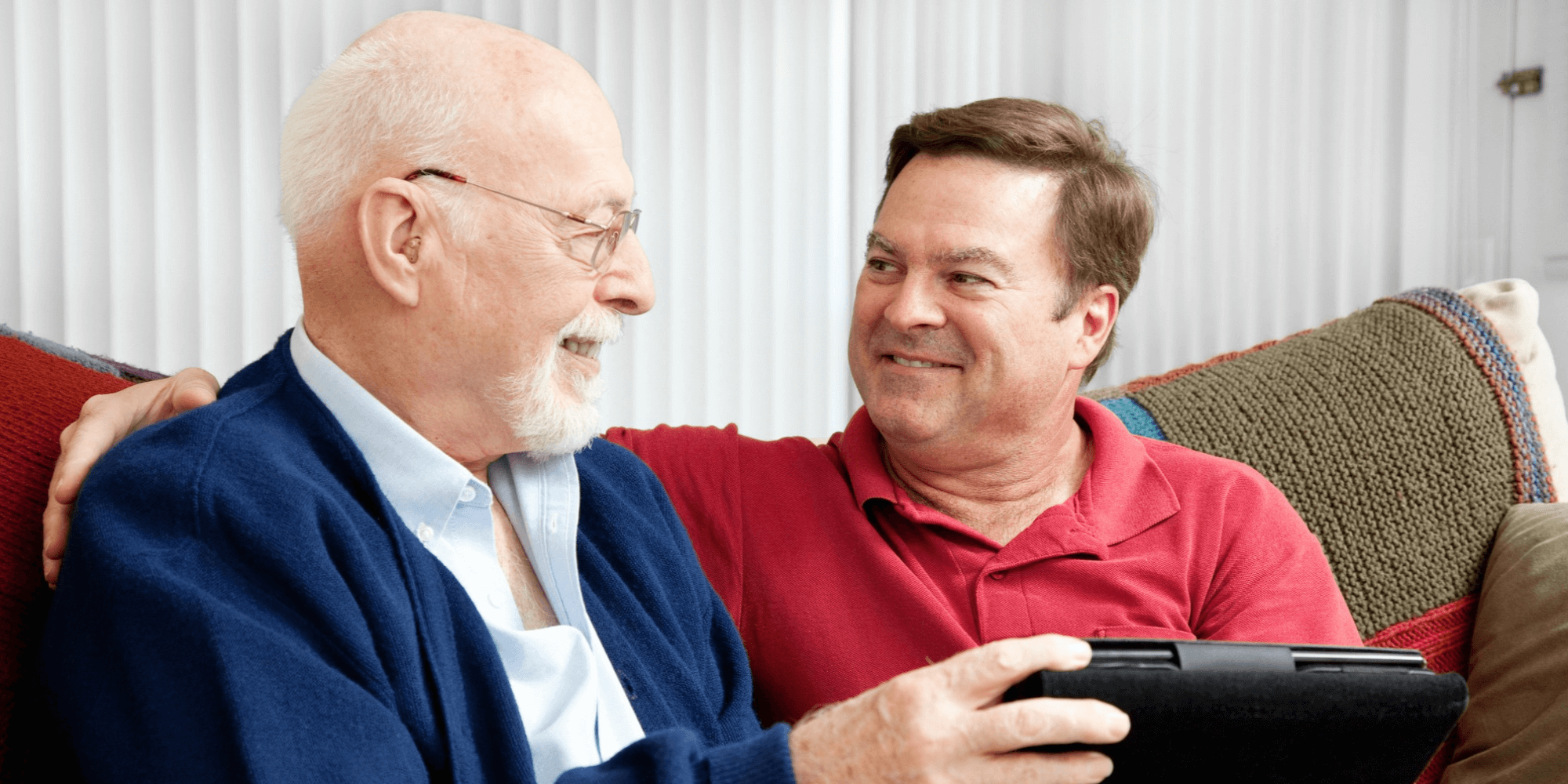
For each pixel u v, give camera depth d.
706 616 1.11
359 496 0.85
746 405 2.59
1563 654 1.26
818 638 1.18
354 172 0.86
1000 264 1.15
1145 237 1.29
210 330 2.37
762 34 2.54
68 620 0.75
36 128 2.30
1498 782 1.26
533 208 0.87
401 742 0.75
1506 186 2.69
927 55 2.61
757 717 1.15
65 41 2.29
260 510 0.77
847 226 2.61
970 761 0.72
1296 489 1.43
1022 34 2.65
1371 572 1.41
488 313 0.87
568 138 0.89
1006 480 1.26
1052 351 1.20
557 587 0.98
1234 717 0.73
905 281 1.19
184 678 0.70
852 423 1.35
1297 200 2.72
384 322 0.88
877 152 2.60
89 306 2.34
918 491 1.28
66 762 0.77
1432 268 2.73
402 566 0.82
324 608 0.75
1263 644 0.78
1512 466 1.47
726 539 1.24
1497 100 2.69
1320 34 2.69
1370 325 1.56
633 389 2.53
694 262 2.55
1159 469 1.29
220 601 0.72
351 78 0.87
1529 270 2.67
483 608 0.92
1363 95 2.70
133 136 2.33
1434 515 1.44
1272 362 1.55
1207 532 1.25
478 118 0.86
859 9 2.57
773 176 2.56
